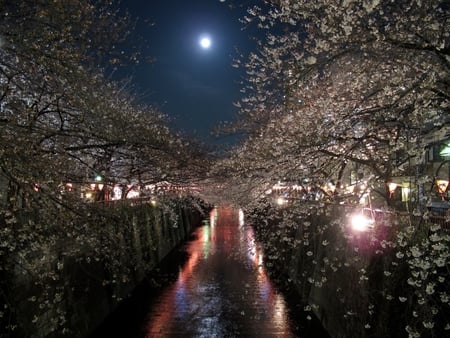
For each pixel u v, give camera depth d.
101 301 15.54
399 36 8.18
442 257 7.26
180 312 16.62
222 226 52.69
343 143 10.99
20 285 10.06
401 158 9.45
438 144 8.51
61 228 10.38
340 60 10.20
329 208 13.05
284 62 9.56
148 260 24.20
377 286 10.37
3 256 9.41
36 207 9.98
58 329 11.86
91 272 14.82
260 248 25.11
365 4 7.66
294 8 9.27
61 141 12.13
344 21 8.22
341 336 12.85
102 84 13.97
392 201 11.08
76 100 10.90
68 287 12.82
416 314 7.48
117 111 15.20
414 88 7.69
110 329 14.97
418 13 8.22
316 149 11.05
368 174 10.62
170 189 27.78
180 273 23.95
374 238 10.16
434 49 7.62
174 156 18.38
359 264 11.86
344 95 10.51
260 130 16.81
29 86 10.75
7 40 8.80
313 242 18.17
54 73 9.77
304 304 17.62
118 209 18.28
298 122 12.26
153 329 14.89
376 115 9.16
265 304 17.62
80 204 10.57
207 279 22.09
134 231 21.23
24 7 9.46
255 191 17.36
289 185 14.59
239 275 22.91
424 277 7.18
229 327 14.95
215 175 22.33
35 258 10.81
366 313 10.80
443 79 8.21
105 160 16.81
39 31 9.64
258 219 26.00
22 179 8.24
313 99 11.92
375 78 9.70
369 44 8.36
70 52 10.62
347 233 13.03
